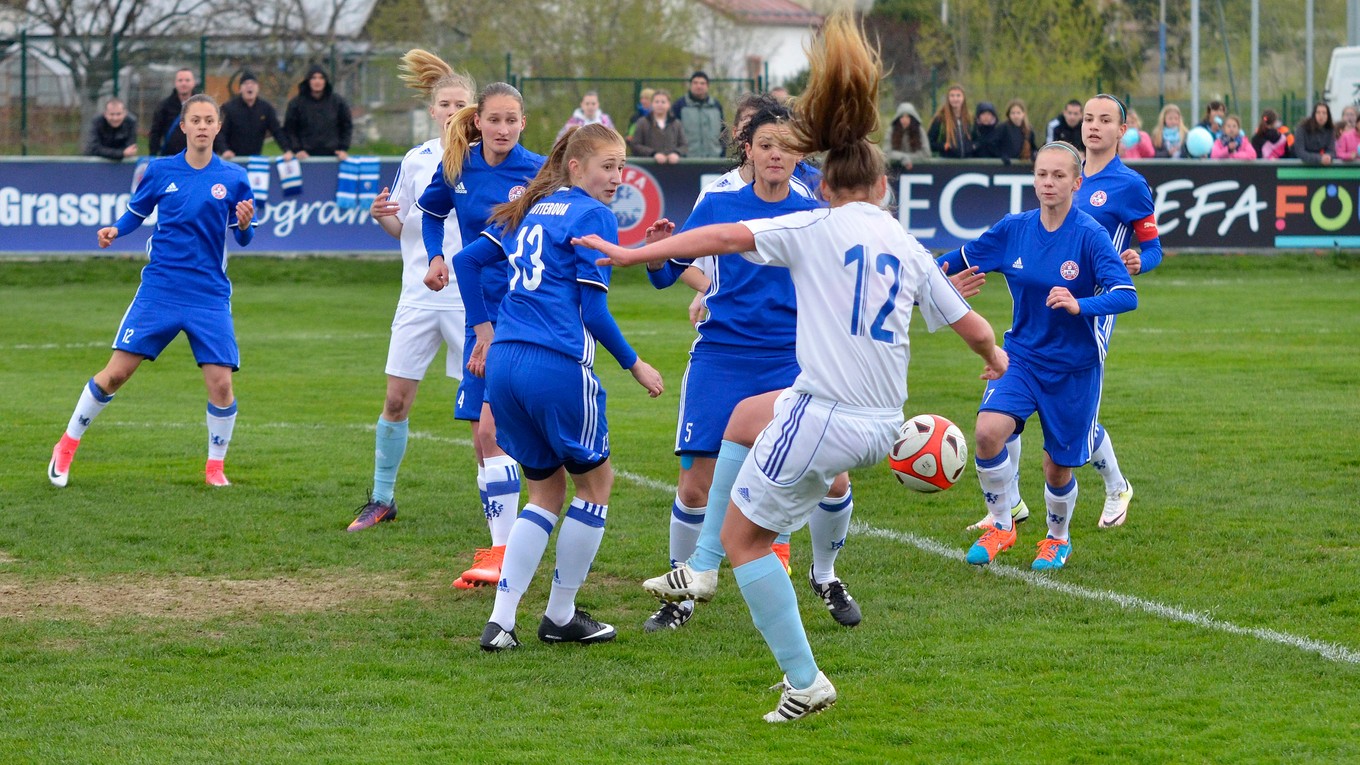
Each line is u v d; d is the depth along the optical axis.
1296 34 69.19
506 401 9.23
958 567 11.54
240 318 29.33
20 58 37.78
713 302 10.34
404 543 12.41
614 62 57.81
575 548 9.45
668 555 12.00
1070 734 7.76
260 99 34.38
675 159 35.59
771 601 7.83
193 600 10.62
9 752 7.52
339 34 57.34
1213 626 9.77
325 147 34.75
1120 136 12.78
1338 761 7.32
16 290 32.31
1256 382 21.38
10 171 33.25
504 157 11.00
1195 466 15.44
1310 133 37.72
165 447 16.73
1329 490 14.16
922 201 36.09
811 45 7.76
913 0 67.25
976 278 8.98
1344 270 36.97
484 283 10.70
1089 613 10.14
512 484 11.26
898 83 56.41
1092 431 11.55
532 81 48.16
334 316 29.78
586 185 9.40
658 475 15.29
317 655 9.31
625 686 8.70
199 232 14.25
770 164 9.91
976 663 9.02
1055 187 11.09
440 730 7.89
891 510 13.59
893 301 7.73
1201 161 37.28
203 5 53.34
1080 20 65.38
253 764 7.35
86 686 8.62
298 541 12.42
